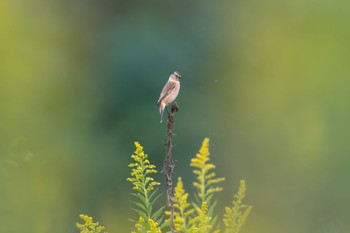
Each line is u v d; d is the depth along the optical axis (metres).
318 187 26.27
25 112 26.83
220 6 34.44
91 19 33.41
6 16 29.92
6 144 13.27
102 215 17.86
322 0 34.00
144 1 33.84
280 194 25.72
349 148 28.06
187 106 30.91
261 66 33.59
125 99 30.34
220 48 33.62
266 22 34.50
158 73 30.92
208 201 6.88
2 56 28.55
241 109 31.83
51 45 31.02
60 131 27.81
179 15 33.88
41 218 15.38
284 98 31.94
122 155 28.83
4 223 13.88
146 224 6.77
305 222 22.28
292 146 29.22
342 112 29.80
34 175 19.52
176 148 29.20
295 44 33.88
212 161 29.72
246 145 30.27
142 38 31.78
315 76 32.44
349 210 23.81
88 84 30.94
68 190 23.86
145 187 6.91
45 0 32.53
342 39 33.38
